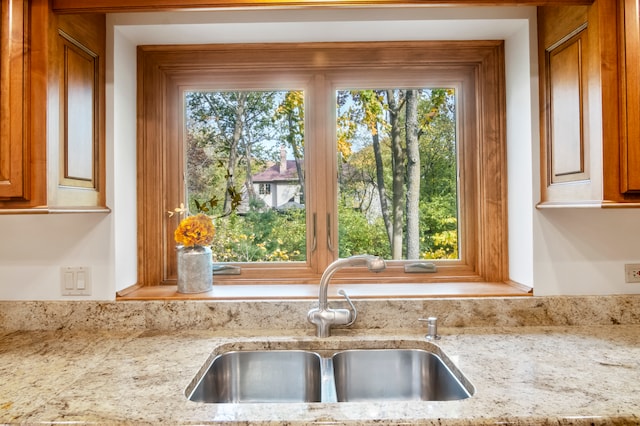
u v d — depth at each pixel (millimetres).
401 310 1432
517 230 1551
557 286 1454
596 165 1182
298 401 1303
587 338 1307
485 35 1584
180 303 1435
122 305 1431
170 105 1712
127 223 1537
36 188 1132
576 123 1268
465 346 1242
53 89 1173
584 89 1232
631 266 1459
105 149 1440
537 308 1442
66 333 1398
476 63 1675
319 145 1691
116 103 1462
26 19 1148
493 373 1040
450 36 1589
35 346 1269
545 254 1449
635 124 1148
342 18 1443
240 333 1388
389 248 1725
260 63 1658
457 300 1437
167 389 967
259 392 1304
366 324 1430
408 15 1442
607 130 1161
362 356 1310
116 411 862
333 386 1101
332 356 1294
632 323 1447
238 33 1537
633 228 1463
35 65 1148
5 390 961
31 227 1442
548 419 821
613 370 1052
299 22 1450
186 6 1258
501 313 1439
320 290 1345
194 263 1499
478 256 1680
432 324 1325
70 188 1248
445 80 1710
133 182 1591
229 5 1261
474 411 847
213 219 1699
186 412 858
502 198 1629
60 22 1212
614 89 1162
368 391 1304
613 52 1165
